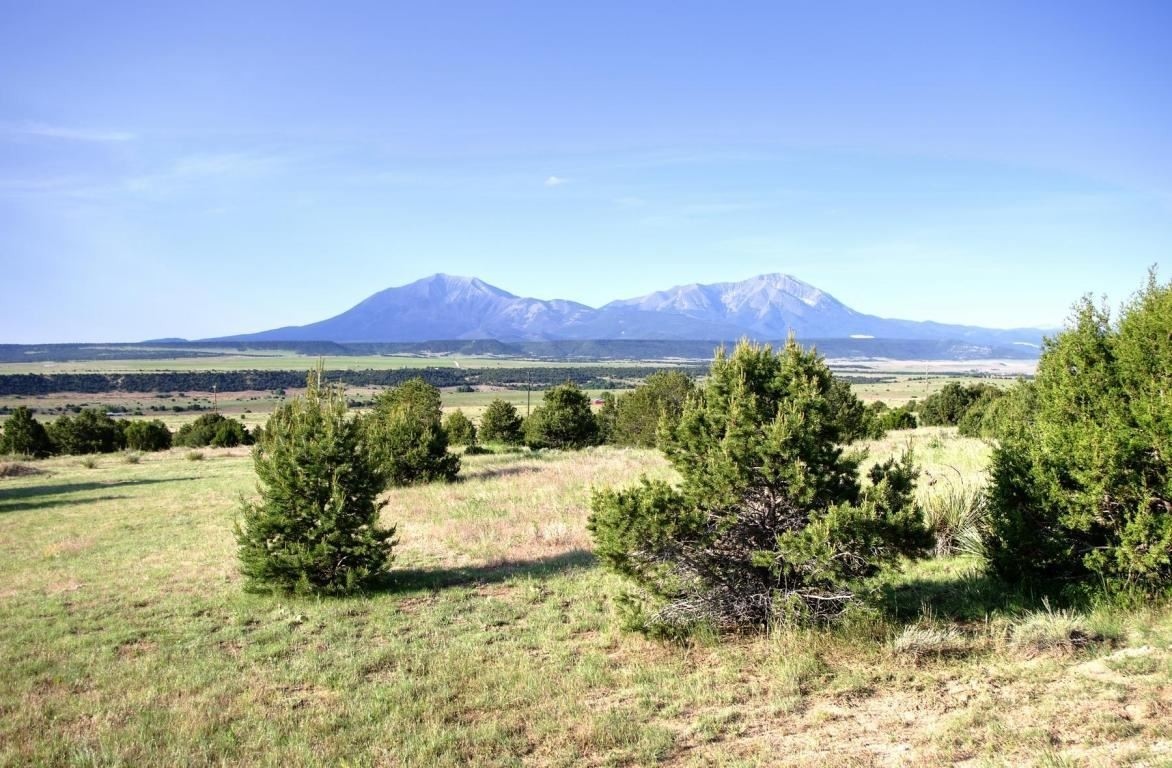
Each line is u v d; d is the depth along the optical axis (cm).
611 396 4928
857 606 748
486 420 4484
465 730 607
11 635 977
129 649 909
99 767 573
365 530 1167
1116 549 739
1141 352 759
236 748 599
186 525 1939
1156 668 580
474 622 945
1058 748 480
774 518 819
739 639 797
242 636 940
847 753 516
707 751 543
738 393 827
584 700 664
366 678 762
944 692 606
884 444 2514
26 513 2333
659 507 815
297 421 1193
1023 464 841
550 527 1492
